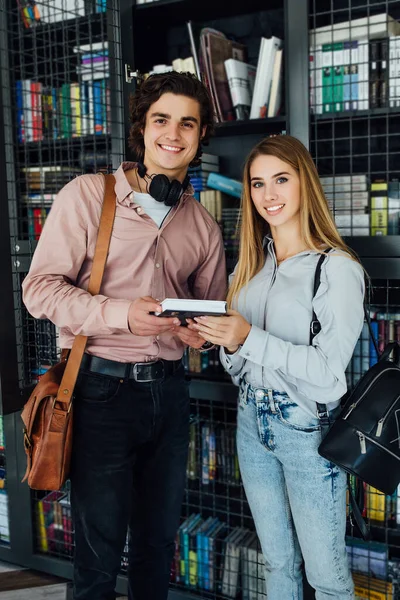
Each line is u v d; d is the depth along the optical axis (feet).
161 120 5.01
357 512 5.30
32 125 7.93
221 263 5.78
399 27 6.44
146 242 5.07
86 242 5.04
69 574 7.66
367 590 6.63
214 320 4.75
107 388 5.00
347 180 6.39
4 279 5.89
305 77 6.12
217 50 7.00
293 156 5.02
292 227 5.20
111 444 5.02
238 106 7.07
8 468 7.93
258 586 6.97
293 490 5.12
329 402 4.95
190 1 6.91
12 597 7.27
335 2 6.65
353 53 6.23
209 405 7.39
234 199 7.48
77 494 5.09
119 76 6.69
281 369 4.85
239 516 7.49
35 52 7.56
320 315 4.83
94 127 7.11
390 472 4.82
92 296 4.85
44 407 4.84
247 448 5.32
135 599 5.71
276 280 5.15
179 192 5.07
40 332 7.47
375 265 6.03
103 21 7.23
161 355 5.21
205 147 7.95
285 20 6.15
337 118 6.33
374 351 6.52
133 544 5.69
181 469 5.57
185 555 7.32
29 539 7.92
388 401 4.87
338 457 4.82
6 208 5.86
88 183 5.07
